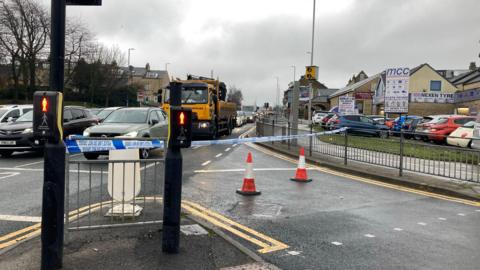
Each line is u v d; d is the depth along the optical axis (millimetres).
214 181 9398
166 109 21234
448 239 5402
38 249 4520
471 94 42406
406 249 4961
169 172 4398
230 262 4281
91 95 54469
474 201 8023
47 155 3807
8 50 44000
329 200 7730
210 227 5480
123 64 62031
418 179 9859
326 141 14312
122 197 5441
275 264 4383
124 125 12492
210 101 21359
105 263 4145
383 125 28266
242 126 48312
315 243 5125
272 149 18078
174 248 4457
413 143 10820
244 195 7918
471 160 9328
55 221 3873
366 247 5008
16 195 7484
